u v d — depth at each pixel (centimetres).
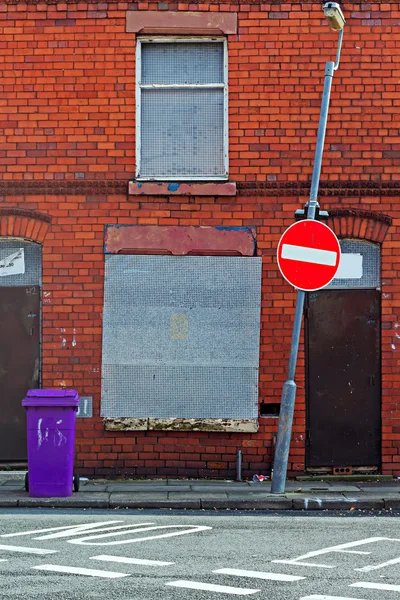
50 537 1155
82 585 879
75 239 1788
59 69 1803
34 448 1524
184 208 1788
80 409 1773
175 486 1661
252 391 1773
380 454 1786
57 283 1788
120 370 1777
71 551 1056
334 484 1703
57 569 954
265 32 1803
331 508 1484
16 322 1808
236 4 1803
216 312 1781
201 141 1814
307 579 909
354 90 1802
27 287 1809
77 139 1797
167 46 1823
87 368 1778
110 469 1767
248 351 1777
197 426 1762
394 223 1789
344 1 1806
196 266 1784
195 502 1477
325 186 1786
